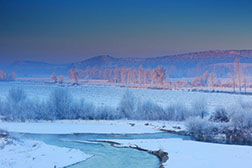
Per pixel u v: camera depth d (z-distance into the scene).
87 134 38.91
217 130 38.53
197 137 37.28
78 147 31.45
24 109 49.84
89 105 52.19
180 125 44.81
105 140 34.97
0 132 31.03
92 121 48.88
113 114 51.00
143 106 52.47
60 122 47.66
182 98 83.88
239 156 25.75
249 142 34.41
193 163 23.36
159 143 32.59
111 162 25.36
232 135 37.50
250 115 38.06
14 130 40.22
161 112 50.91
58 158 25.83
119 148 30.89
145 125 45.22
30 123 46.16
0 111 50.94
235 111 40.31
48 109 50.41
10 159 24.23
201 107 50.34
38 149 28.55
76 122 47.75
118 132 40.16
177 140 34.84
